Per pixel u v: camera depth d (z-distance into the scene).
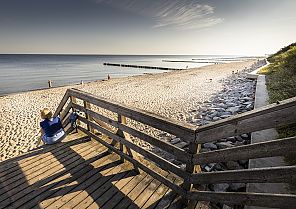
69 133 5.11
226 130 1.94
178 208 2.76
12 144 7.66
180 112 10.44
